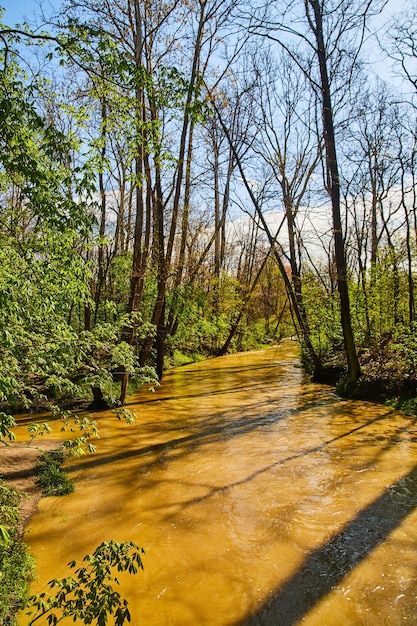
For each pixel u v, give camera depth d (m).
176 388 16.06
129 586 4.35
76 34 4.74
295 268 17.84
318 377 16.81
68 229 4.55
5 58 4.35
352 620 3.82
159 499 6.36
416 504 5.97
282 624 3.80
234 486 6.75
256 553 4.88
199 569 4.61
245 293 31.08
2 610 3.73
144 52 13.95
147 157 13.97
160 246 16.34
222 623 3.83
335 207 13.53
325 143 14.52
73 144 4.80
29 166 4.10
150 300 19.44
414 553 4.79
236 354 30.34
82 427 5.47
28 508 6.11
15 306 4.23
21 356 4.85
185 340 25.69
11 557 4.57
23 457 7.82
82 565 4.71
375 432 9.55
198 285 24.00
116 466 7.77
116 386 14.52
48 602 2.77
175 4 13.88
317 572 4.50
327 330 17.47
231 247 36.28
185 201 17.81
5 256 4.52
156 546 5.06
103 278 12.95
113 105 5.46
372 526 5.41
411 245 13.30
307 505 6.03
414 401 11.41
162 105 5.64
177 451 8.55
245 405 12.82
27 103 4.12
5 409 11.23
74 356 5.95
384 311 14.88
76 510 6.05
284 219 22.83
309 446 8.66
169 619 3.88
